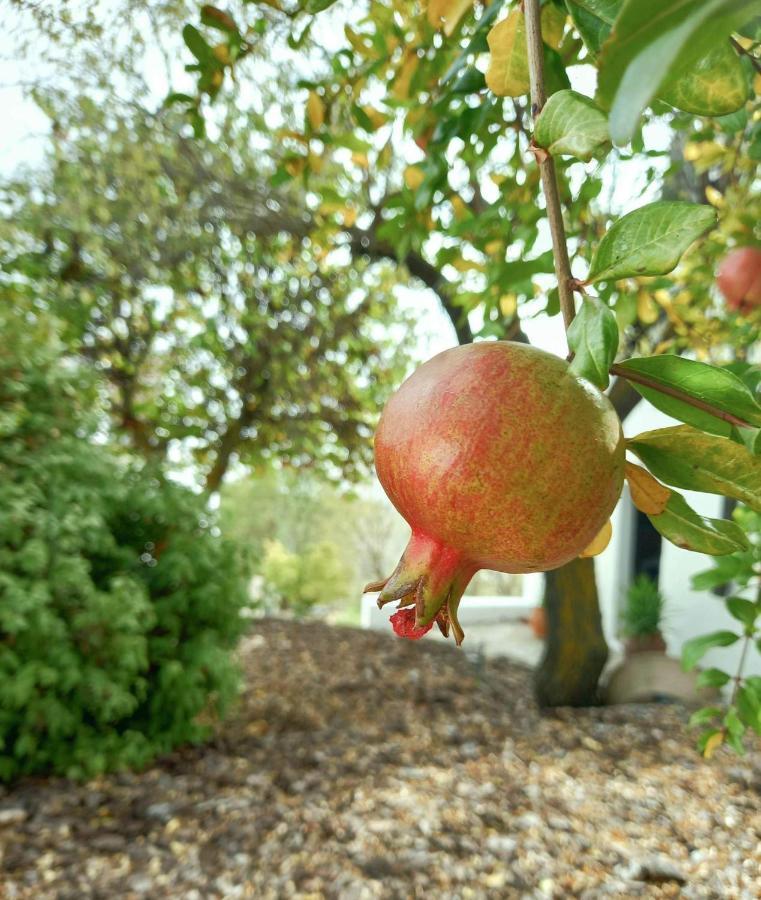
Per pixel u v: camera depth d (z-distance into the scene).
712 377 0.65
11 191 6.50
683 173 3.17
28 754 4.37
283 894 3.29
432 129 2.30
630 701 5.96
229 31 1.96
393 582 0.71
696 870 3.41
